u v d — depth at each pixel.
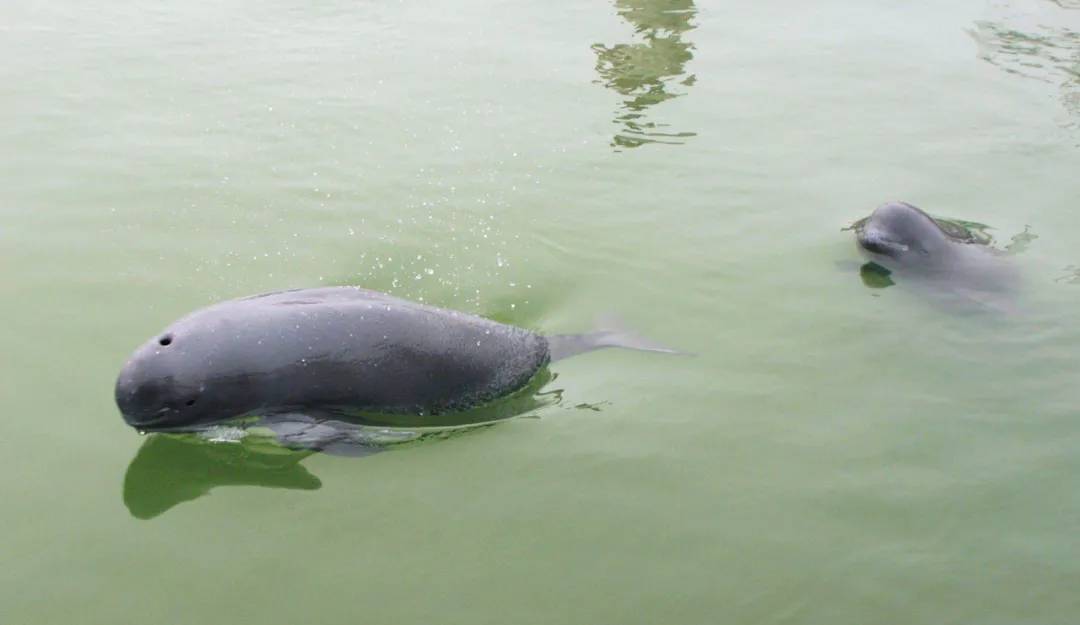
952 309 5.93
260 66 7.74
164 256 6.05
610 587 4.85
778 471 5.20
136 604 4.79
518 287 5.99
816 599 4.84
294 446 5.19
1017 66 8.11
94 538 4.95
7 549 4.92
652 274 6.10
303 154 6.86
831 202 6.62
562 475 5.17
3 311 5.69
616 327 5.80
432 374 5.38
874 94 7.64
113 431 5.27
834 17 9.23
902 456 5.25
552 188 6.68
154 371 5.15
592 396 5.47
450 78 7.68
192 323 5.25
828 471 5.20
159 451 5.22
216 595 4.81
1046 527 5.03
